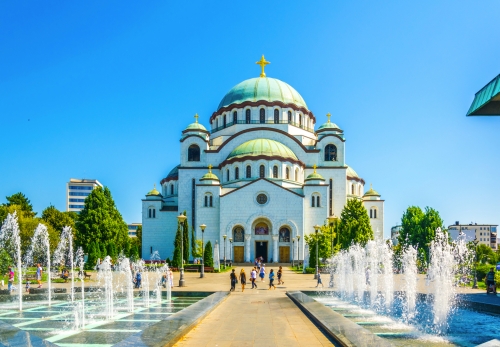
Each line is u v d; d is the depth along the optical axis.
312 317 22.47
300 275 62.69
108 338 18.91
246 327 20.50
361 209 81.50
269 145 92.06
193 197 94.75
